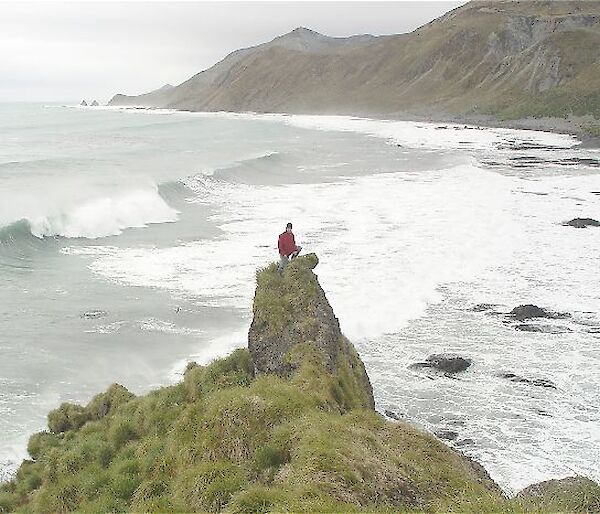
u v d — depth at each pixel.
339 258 32.19
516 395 19.08
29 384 18.39
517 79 155.50
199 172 55.81
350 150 88.31
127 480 11.77
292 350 14.58
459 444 16.53
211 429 11.54
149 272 29.69
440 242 35.59
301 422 10.95
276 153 75.50
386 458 10.39
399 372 20.39
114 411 15.51
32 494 12.99
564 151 85.00
